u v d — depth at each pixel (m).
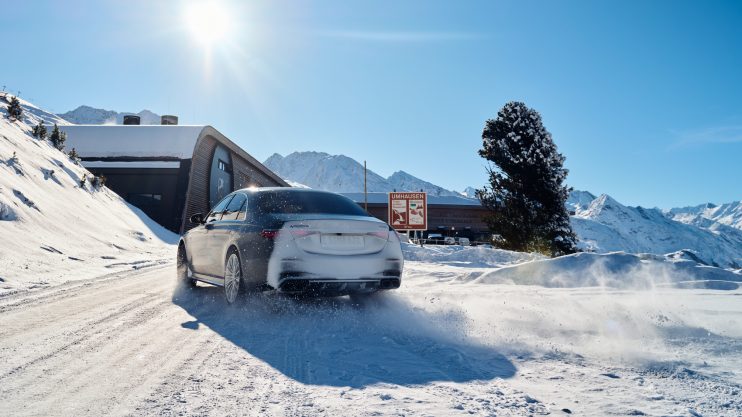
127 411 2.37
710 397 2.64
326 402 2.51
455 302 5.80
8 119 17.47
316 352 3.62
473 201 54.09
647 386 2.84
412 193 26.02
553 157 21.12
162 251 14.34
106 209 16.64
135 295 6.39
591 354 3.58
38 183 13.39
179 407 2.43
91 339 3.93
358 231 5.23
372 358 3.46
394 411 2.38
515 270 8.46
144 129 28.89
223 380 2.90
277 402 2.51
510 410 2.41
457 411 2.39
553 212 21.12
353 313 5.17
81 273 8.14
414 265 12.36
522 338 4.04
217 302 5.97
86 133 28.66
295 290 4.93
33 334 4.05
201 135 28.28
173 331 4.30
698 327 4.35
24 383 2.80
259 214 5.52
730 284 7.62
